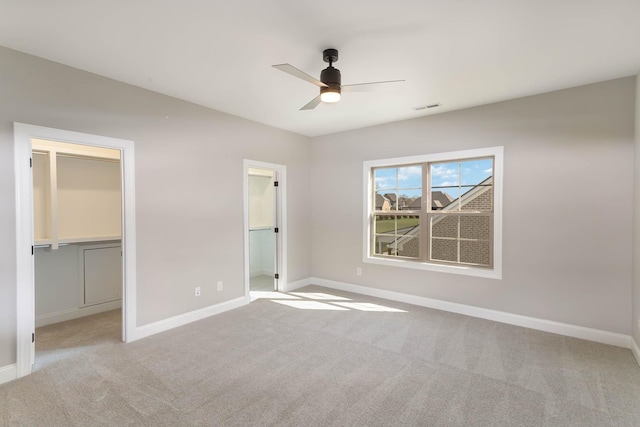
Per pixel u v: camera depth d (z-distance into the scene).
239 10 1.95
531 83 3.09
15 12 1.96
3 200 2.42
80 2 1.86
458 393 2.25
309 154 5.41
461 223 4.02
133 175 3.15
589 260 3.13
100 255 4.09
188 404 2.12
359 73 2.87
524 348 2.95
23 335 2.50
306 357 2.79
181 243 3.57
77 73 2.77
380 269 4.64
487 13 1.98
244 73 2.88
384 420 1.96
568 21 2.06
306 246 5.37
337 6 1.91
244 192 4.29
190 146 3.65
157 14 2.00
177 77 2.97
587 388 2.30
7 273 2.44
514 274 3.55
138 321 3.21
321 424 1.93
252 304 4.32
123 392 2.27
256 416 2.00
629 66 2.72
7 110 2.42
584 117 3.13
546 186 3.34
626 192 2.94
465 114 3.84
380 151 4.59
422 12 1.97
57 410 2.07
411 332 3.34
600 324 3.08
